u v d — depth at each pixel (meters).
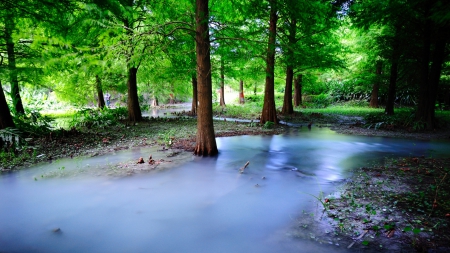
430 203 4.53
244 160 7.89
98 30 9.09
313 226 3.99
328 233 3.77
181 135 11.46
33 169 6.91
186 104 41.84
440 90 24.03
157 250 3.50
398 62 15.77
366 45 18.42
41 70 7.61
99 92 20.98
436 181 5.55
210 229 4.00
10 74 7.11
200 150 8.34
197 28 7.59
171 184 5.91
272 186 5.76
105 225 4.15
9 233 3.94
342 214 4.29
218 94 46.97
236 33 8.02
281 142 10.53
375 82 21.75
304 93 35.41
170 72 15.19
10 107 14.62
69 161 7.63
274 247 3.49
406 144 9.88
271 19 12.41
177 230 3.98
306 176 6.39
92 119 13.89
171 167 7.14
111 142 10.06
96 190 5.54
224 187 5.73
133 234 3.89
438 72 12.31
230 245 3.57
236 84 41.88
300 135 12.08
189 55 13.32
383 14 9.70
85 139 10.20
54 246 3.61
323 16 10.77
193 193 5.41
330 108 26.53
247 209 4.65
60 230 4.00
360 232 3.74
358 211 4.36
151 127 13.72
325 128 14.16
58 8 6.75
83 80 17.64
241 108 26.70
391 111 17.91
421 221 3.94
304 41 14.91
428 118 12.69
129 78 15.50
